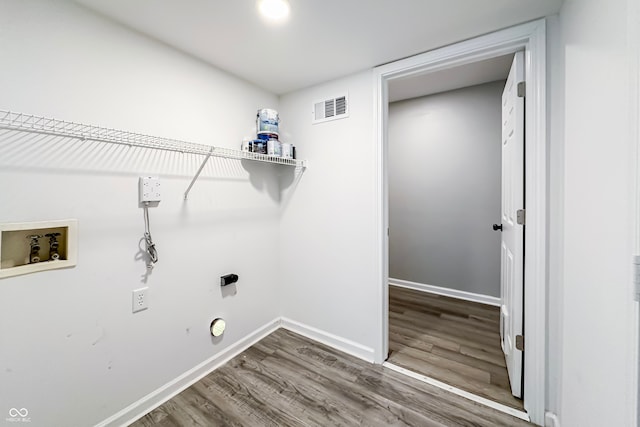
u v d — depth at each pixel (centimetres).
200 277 170
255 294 211
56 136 111
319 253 211
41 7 106
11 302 101
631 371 65
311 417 137
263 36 144
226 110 184
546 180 130
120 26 131
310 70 183
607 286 79
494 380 164
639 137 63
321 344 208
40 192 107
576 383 104
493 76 255
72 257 116
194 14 125
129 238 135
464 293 293
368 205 185
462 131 286
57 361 113
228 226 188
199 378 168
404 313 260
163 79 149
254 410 142
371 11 124
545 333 131
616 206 74
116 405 131
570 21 112
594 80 89
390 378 167
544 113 129
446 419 136
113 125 128
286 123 225
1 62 98
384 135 180
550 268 130
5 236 101
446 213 300
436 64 160
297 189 221
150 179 141
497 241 274
